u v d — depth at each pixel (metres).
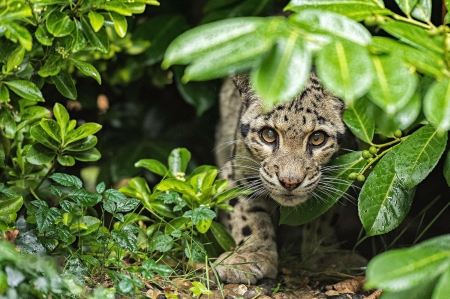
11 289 3.77
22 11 4.12
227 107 7.91
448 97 3.14
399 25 3.51
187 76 3.05
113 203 5.14
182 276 5.39
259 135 6.05
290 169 5.70
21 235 4.92
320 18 3.16
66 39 5.22
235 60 3.03
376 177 5.04
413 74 3.30
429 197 8.09
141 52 8.01
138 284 4.48
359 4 3.74
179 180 5.63
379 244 7.68
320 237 7.01
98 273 5.12
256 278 5.82
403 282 2.95
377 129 5.45
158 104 8.99
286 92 2.97
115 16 5.11
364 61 3.02
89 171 9.31
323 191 5.84
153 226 5.80
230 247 6.20
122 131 8.73
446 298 2.93
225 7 7.65
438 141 4.74
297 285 5.88
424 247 3.13
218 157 8.04
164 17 8.13
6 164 5.73
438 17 7.41
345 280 6.00
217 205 5.98
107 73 8.08
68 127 5.26
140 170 8.32
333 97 6.00
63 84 5.50
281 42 3.05
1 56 5.08
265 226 6.51
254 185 6.30
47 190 5.90
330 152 6.01
